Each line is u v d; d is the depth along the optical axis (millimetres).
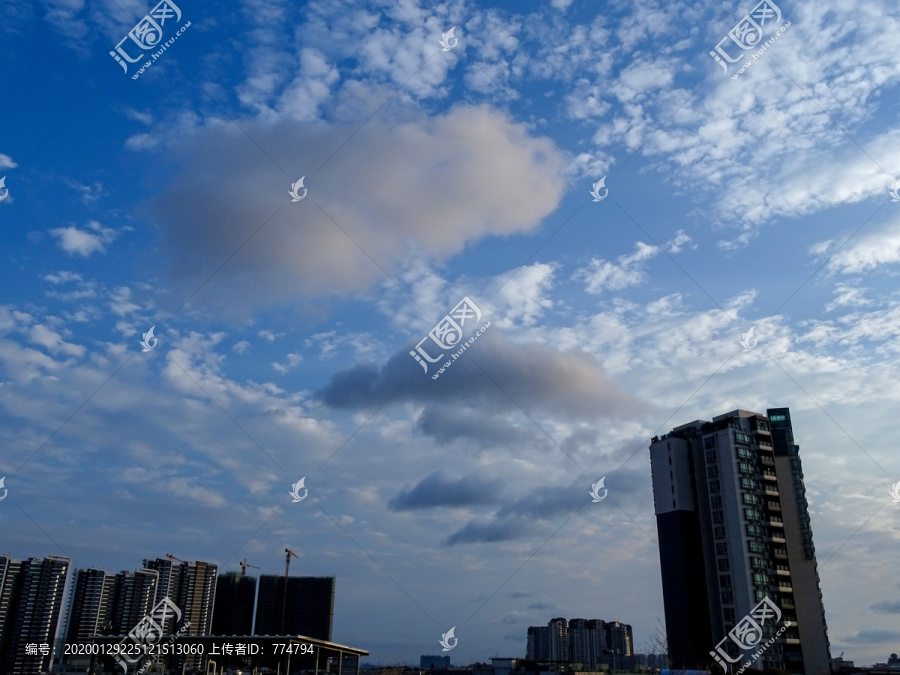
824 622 112250
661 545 125188
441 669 119438
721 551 118312
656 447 132250
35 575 125812
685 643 114625
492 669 117312
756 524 117750
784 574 115312
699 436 129250
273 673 89438
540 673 112312
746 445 124125
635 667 117500
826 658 109688
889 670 105312
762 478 122125
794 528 119875
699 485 125688
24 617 122000
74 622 125625
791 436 126188
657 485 129750
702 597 117750
